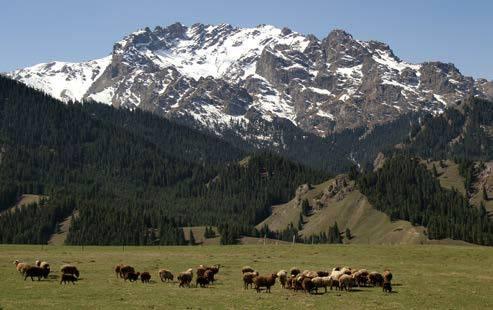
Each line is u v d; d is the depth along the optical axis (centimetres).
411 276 8225
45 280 7344
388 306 5925
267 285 6844
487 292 6944
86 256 10475
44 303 5688
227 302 5950
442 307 5947
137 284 7194
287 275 8094
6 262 9250
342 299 6278
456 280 7856
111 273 8131
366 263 9750
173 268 8856
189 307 5631
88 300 5925
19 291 6394
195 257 10494
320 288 7219
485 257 10138
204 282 7212
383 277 7438
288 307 5719
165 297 6200
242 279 7862
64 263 9231
